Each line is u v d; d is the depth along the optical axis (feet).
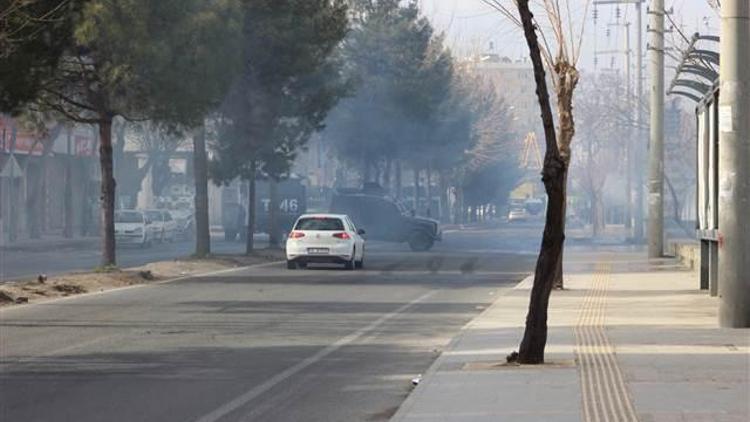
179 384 63.10
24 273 152.87
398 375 67.10
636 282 136.26
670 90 135.33
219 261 171.53
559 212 65.92
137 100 133.90
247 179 194.80
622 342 75.77
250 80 182.09
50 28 113.29
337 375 66.90
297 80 189.57
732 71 81.35
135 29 125.59
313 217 165.37
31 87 112.68
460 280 145.69
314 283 138.31
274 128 188.65
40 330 86.69
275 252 206.18
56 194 317.01
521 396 55.67
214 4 138.10
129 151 316.60
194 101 134.92
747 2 81.35
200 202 176.55
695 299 111.55
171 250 241.14
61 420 52.60
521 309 103.09
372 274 156.35
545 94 65.72
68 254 211.20
